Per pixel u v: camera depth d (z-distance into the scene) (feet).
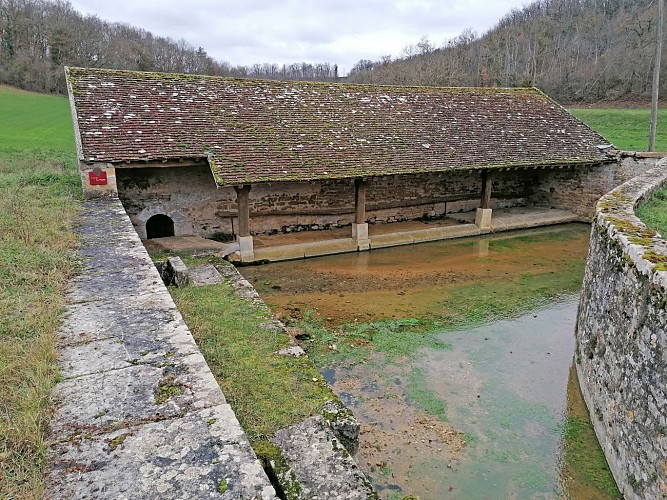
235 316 19.84
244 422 12.69
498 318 26.61
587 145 46.73
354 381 20.12
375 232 41.70
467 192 48.88
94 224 23.97
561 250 39.63
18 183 34.19
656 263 13.79
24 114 98.99
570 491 14.53
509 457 15.97
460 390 19.70
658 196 29.17
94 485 7.54
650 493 12.36
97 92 34.40
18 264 17.01
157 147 31.91
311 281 32.12
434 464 15.57
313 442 12.07
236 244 35.60
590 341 19.06
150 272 17.12
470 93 49.60
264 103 39.17
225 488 7.56
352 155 36.81
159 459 8.15
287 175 33.06
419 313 27.12
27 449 8.18
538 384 20.24
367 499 10.35
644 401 13.14
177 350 11.73
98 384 10.26
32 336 12.19
